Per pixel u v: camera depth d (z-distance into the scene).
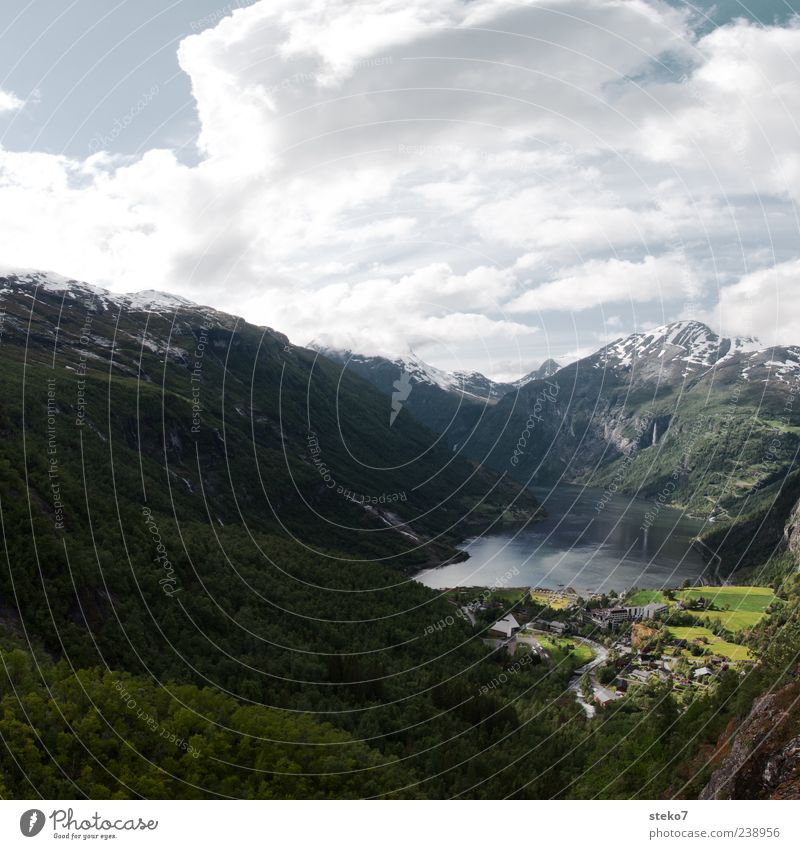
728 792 21.45
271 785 30.52
